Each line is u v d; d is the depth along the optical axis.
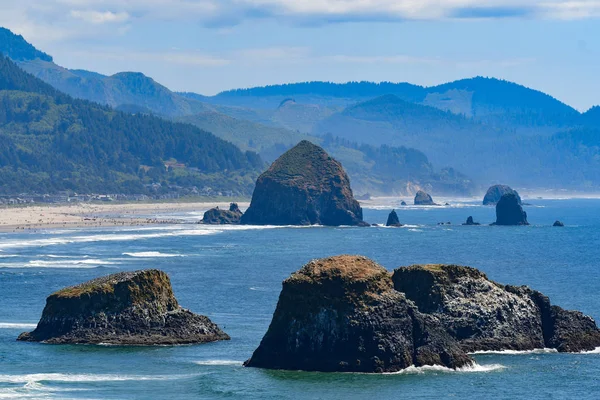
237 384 163.62
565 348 193.62
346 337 170.25
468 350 188.62
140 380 167.50
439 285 193.12
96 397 156.00
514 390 163.38
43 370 174.75
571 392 163.12
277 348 175.00
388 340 170.38
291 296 174.25
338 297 171.12
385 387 162.25
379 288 173.12
